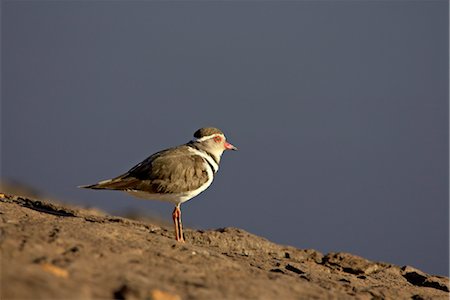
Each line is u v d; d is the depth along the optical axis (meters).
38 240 11.92
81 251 11.80
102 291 10.17
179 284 11.23
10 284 9.39
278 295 11.65
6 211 14.53
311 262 17.47
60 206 18.47
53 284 9.78
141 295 10.20
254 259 15.82
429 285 16.45
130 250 12.47
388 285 15.23
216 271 12.41
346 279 14.90
